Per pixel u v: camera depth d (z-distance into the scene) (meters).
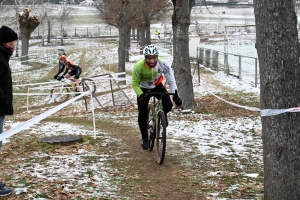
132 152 7.59
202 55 28.39
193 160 7.14
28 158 6.93
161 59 7.08
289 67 4.48
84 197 5.20
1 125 5.05
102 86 21.48
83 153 7.36
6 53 5.02
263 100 4.61
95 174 6.19
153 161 7.05
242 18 69.12
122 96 17.69
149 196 5.45
